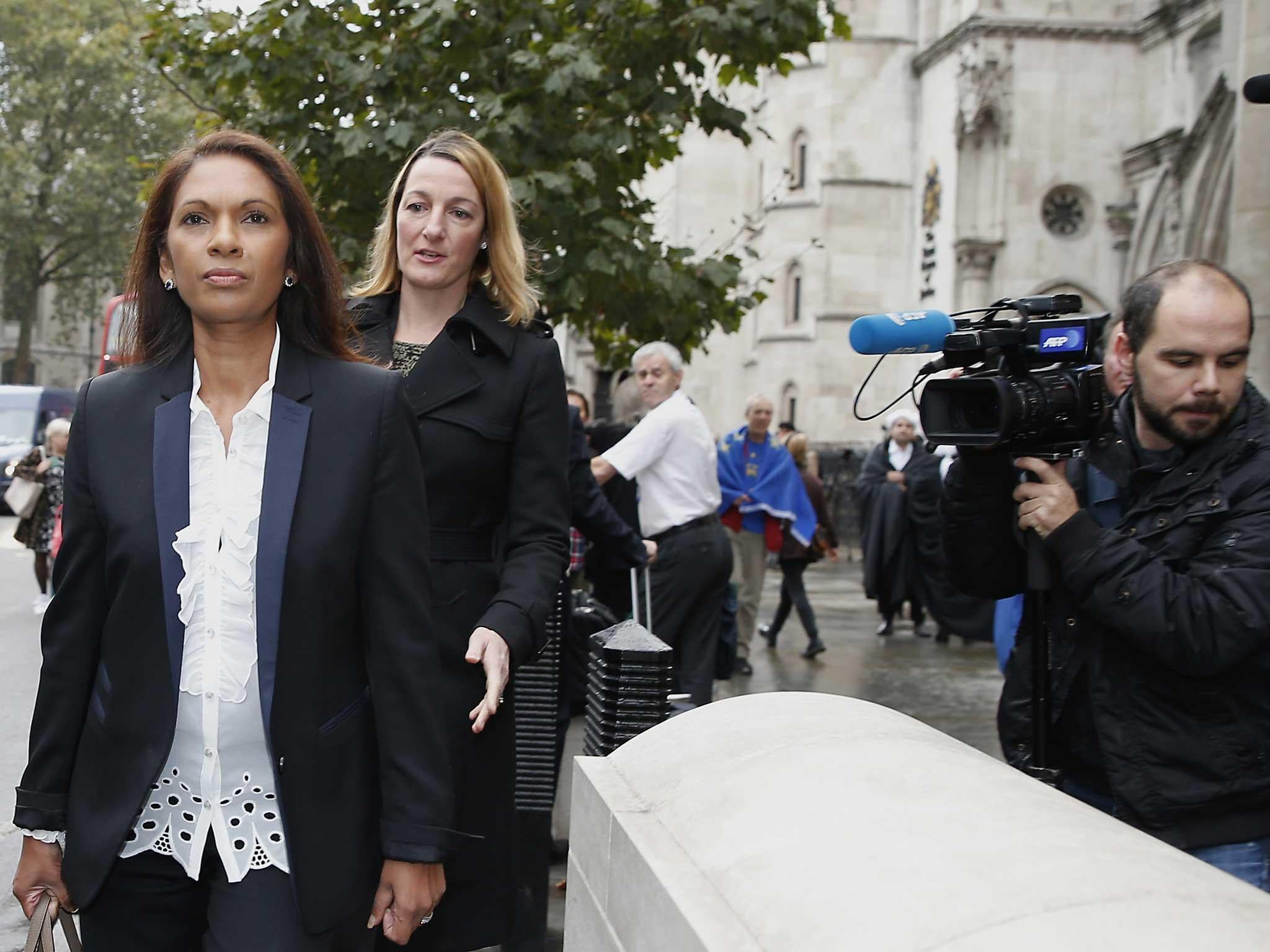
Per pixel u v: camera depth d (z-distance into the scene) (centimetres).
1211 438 241
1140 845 116
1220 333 231
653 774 173
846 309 3219
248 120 867
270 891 205
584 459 447
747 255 985
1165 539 240
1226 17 1117
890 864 113
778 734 166
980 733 788
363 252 841
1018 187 2841
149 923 212
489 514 295
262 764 205
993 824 119
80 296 5719
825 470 2631
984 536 262
